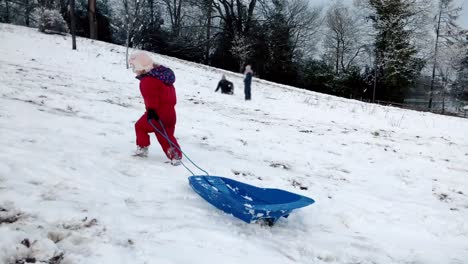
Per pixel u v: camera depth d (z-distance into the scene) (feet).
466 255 13.53
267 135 30.78
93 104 30.48
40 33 100.53
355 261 12.16
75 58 64.39
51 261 9.21
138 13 90.58
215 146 24.77
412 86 146.00
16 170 14.06
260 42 148.15
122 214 12.23
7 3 167.53
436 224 16.21
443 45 152.25
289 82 157.48
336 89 148.87
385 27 141.69
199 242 11.25
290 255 11.60
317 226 14.55
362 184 21.16
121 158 18.21
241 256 10.89
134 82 50.49
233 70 155.84
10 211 11.06
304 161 24.48
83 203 12.44
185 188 15.83
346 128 40.14
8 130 18.97
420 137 39.22
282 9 155.12
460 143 37.50
